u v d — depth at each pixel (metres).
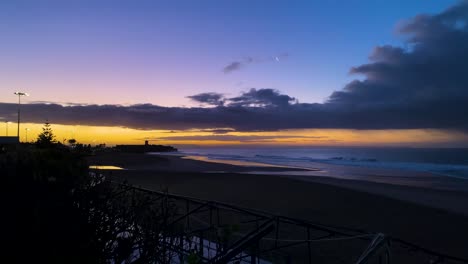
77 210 2.67
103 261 2.64
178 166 47.56
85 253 2.55
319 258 9.01
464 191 23.83
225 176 30.67
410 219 14.72
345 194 20.78
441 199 20.42
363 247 9.91
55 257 2.43
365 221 14.24
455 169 44.44
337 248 9.83
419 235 12.32
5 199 2.52
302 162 60.25
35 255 2.43
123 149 138.38
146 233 2.94
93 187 2.86
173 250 3.44
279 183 25.75
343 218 14.69
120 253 2.73
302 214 15.38
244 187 23.78
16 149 3.40
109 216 2.80
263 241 10.11
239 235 5.47
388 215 15.45
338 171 41.53
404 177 34.62
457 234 12.47
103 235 2.69
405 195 21.80
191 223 8.96
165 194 4.46
